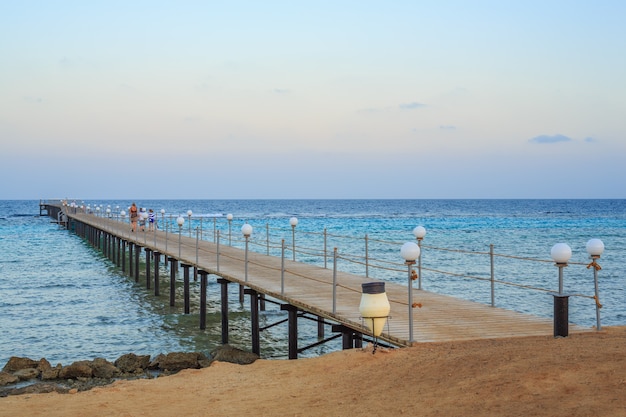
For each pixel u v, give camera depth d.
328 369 9.66
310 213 145.62
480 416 6.26
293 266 22.14
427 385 7.68
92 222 53.34
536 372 7.09
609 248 48.31
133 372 13.61
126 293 29.44
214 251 27.97
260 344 18.39
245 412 8.11
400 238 62.84
